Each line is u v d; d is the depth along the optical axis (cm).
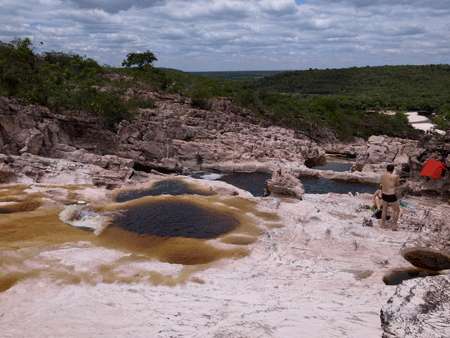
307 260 1088
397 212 1349
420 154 1830
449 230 1320
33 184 2255
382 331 404
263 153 5056
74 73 6881
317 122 8975
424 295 460
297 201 2155
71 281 930
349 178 4178
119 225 1645
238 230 1573
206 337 430
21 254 1111
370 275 947
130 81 7575
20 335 537
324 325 447
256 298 728
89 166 2781
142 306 688
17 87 4128
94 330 513
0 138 2553
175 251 1296
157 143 3984
